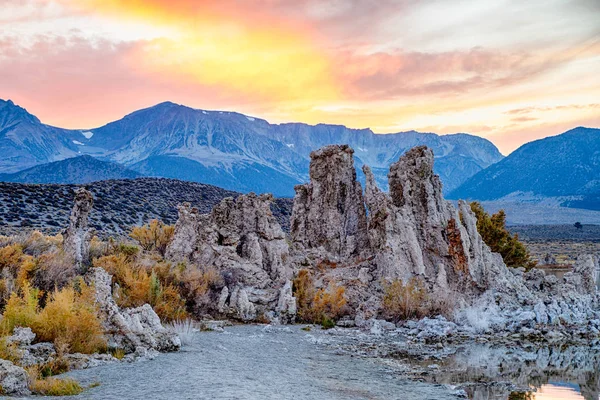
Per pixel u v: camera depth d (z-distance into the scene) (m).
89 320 23.78
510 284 43.28
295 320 38.56
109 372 21.22
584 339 36.81
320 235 47.53
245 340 30.81
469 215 44.47
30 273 31.22
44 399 17.42
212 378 21.03
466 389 24.38
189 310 36.38
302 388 21.41
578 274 47.62
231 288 38.72
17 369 18.19
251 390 19.88
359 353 30.17
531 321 39.00
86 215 38.88
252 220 43.12
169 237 46.28
